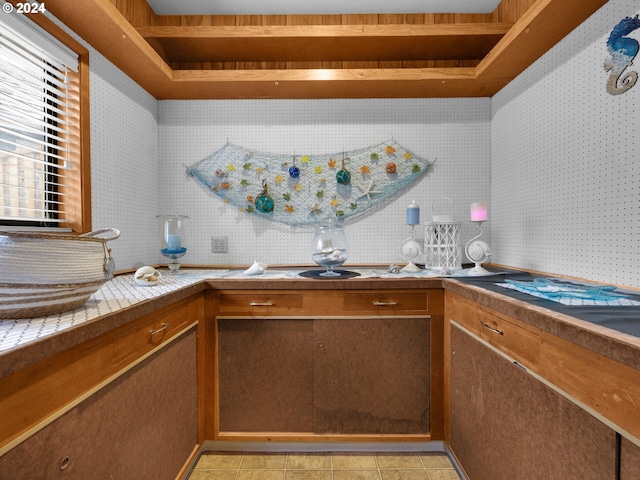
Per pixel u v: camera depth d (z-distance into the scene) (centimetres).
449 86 198
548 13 133
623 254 120
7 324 79
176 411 134
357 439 158
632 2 116
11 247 78
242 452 163
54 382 74
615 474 68
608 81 126
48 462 72
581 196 139
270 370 158
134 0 175
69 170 146
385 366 158
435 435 158
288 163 214
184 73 187
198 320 153
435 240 188
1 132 124
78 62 146
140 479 109
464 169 214
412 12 199
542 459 90
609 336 68
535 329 93
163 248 180
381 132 214
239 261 215
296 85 194
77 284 89
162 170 215
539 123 167
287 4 190
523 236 181
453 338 149
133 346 104
